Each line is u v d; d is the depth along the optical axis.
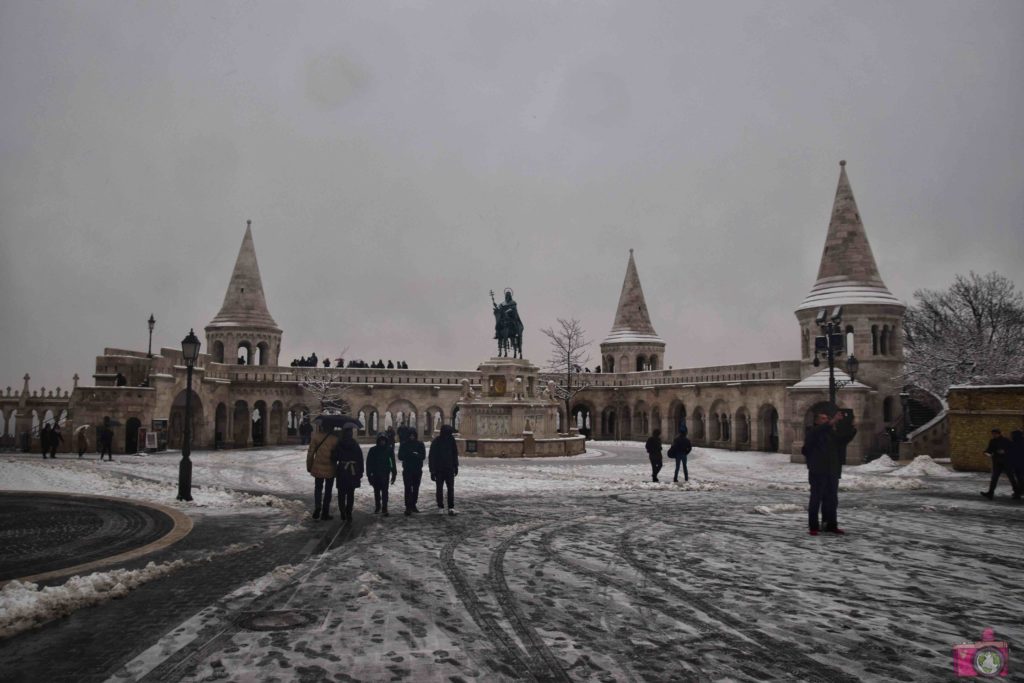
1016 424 27.91
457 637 7.05
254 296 64.12
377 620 7.61
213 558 10.87
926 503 18.19
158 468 29.12
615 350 70.69
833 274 46.97
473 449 39.47
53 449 33.16
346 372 57.81
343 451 14.73
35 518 14.71
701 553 11.29
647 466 32.44
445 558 10.91
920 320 59.19
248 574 9.76
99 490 19.95
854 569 10.08
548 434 43.22
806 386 38.28
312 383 55.50
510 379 43.03
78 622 7.52
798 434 38.25
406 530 13.63
